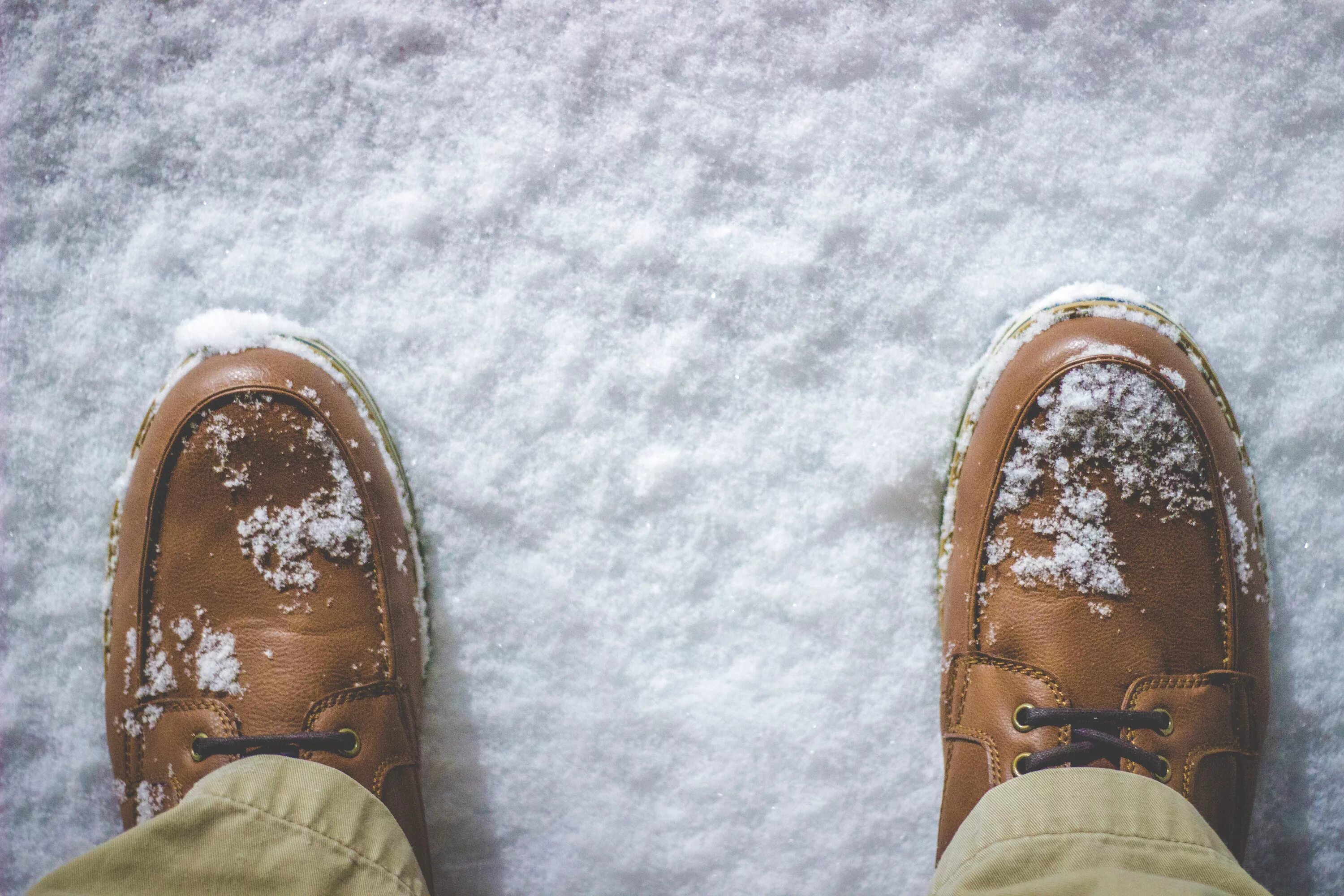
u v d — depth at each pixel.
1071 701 0.54
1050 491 0.55
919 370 0.57
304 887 0.50
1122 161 0.57
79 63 0.57
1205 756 0.54
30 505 0.57
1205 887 0.48
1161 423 0.55
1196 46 0.57
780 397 0.57
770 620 0.57
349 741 0.54
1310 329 0.57
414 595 0.57
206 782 0.51
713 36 0.57
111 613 0.56
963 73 0.57
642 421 0.57
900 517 0.57
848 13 0.57
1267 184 0.57
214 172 0.57
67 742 0.57
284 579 0.55
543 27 0.57
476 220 0.57
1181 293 0.57
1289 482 0.57
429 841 0.57
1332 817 0.58
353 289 0.57
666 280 0.57
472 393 0.57
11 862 0.58
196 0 0.57
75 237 0.57
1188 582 0.55
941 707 0.56
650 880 0.57
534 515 0.57
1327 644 0.57
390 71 0.57
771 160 0.57
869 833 0.57
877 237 0.57
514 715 0.57
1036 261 0.57
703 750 0.57
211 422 0.55
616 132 0.57
